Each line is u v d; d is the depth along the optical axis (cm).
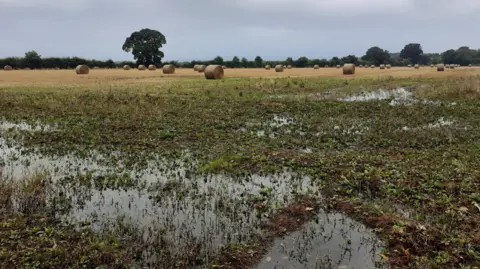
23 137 1122
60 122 1352
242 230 550
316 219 584
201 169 813
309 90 2442
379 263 459
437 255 469
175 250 491
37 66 7194
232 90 2378
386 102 1827
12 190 662
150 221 579
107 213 607
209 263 462
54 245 491
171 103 1789
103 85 2744
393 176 738
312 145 1024
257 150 968
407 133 1133
